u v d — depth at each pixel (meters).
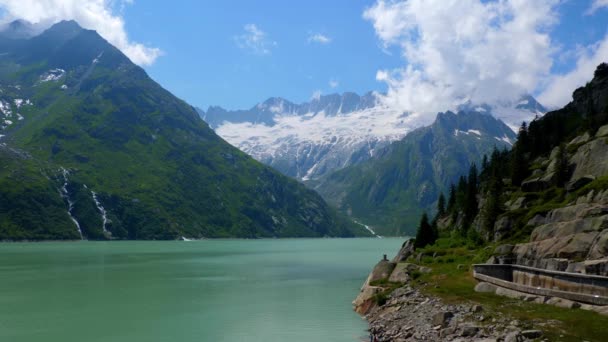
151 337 63.88
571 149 118.94
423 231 120.06
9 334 65.94
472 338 47.78
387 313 67.44
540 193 109.69
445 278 76.69
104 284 114.50
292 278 126.81
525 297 58.50
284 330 66.25
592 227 71.94
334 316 75.25
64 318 75.56
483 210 120.62
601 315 47.72
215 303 88.06
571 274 56.69
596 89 145.25
